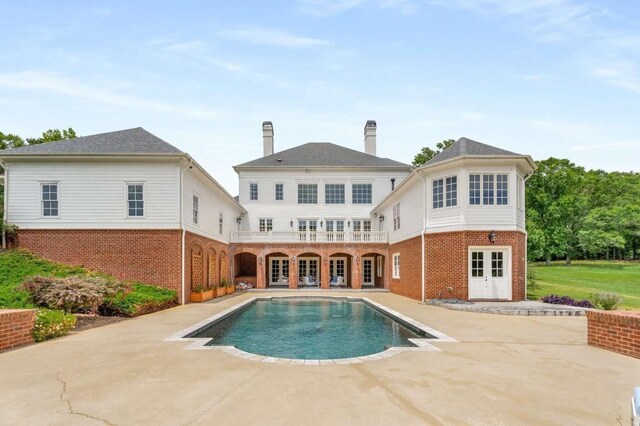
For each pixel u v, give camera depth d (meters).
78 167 16.34
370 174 29.62
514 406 4.60
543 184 37.53
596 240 41.34
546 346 8.00
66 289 11.06
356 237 25.83
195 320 11.62
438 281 16.78
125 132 18.12
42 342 8.30
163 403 4.68
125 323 10.99
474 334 9.34
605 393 5.07
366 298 19.33
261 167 29.34
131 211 16.34
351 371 6.09
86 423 4.09
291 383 5.46
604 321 7.77
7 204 16.20
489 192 16.02
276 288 26.03
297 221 29.34
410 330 10.98
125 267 16.09
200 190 19.08
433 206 17.31
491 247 15.80
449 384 5.43
